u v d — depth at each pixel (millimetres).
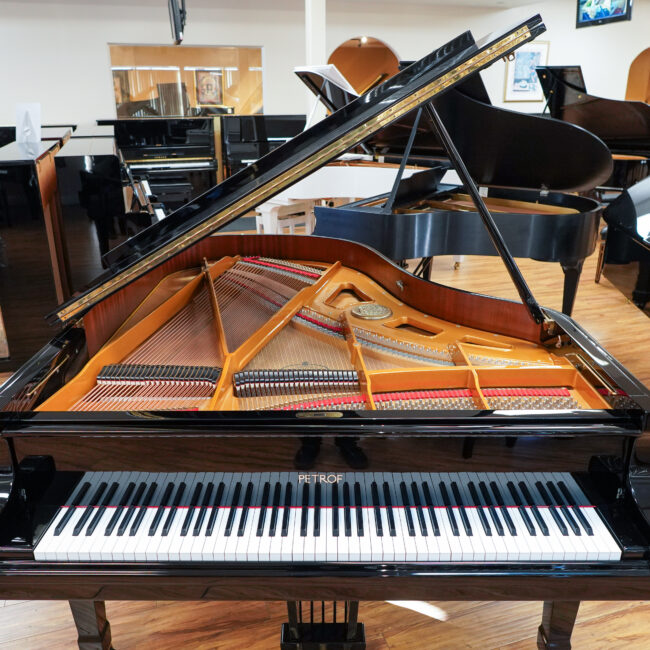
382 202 4430
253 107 10078
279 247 3246
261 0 9406
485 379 1854
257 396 1804
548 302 5262
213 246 3188
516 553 1377
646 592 1396
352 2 9891
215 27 9320
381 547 1384
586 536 1415
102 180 4133
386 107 1540
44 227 3705
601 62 11477
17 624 2121
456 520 1466
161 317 2400
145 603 2234
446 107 4262
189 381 1867
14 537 1400
